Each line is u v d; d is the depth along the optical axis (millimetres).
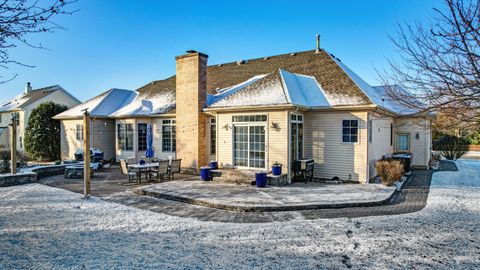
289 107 12992
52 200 10555
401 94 6156
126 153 20797
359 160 13555
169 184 13172
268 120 13781
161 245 6418
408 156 17328
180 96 17531
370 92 16656
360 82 17328
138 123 20250
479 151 34875
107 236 6949
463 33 4625
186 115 17250
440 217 8383
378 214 8852
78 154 20438
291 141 13656
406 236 6953
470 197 10844
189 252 6055
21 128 32812
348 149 13805
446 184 13734
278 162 13555
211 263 5555
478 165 21672
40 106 24594
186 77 17234
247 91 15297
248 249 6219
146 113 19859
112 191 12250
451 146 27625
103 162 20578
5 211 9070
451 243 6535
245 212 9133
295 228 7543
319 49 19484
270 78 15578
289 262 5609
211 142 17156
